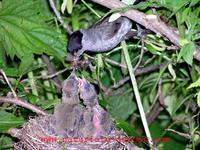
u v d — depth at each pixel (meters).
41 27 1.11
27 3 1.12
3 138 1.16
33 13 1.12
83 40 1.08
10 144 1.14
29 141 1.07
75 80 1.11
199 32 1.04
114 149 1.08
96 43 1.08
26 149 1.08
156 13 1.04
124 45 1.12
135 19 1.02
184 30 1.02
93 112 1.09
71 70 1.18
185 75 1.23
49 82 1.25
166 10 1.05
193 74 1.13
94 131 1.08
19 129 1.11
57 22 1.22
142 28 1.11
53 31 1.11
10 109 1.15
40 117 1.10
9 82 1.14
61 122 1.08
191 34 1.01
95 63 1.17
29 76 1.19
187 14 1.02
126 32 1.08
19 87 1.15
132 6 1.01
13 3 1.12
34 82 1.19
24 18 1.11
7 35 1.11
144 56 1.25
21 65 1.12
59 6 1.23
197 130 1.23
